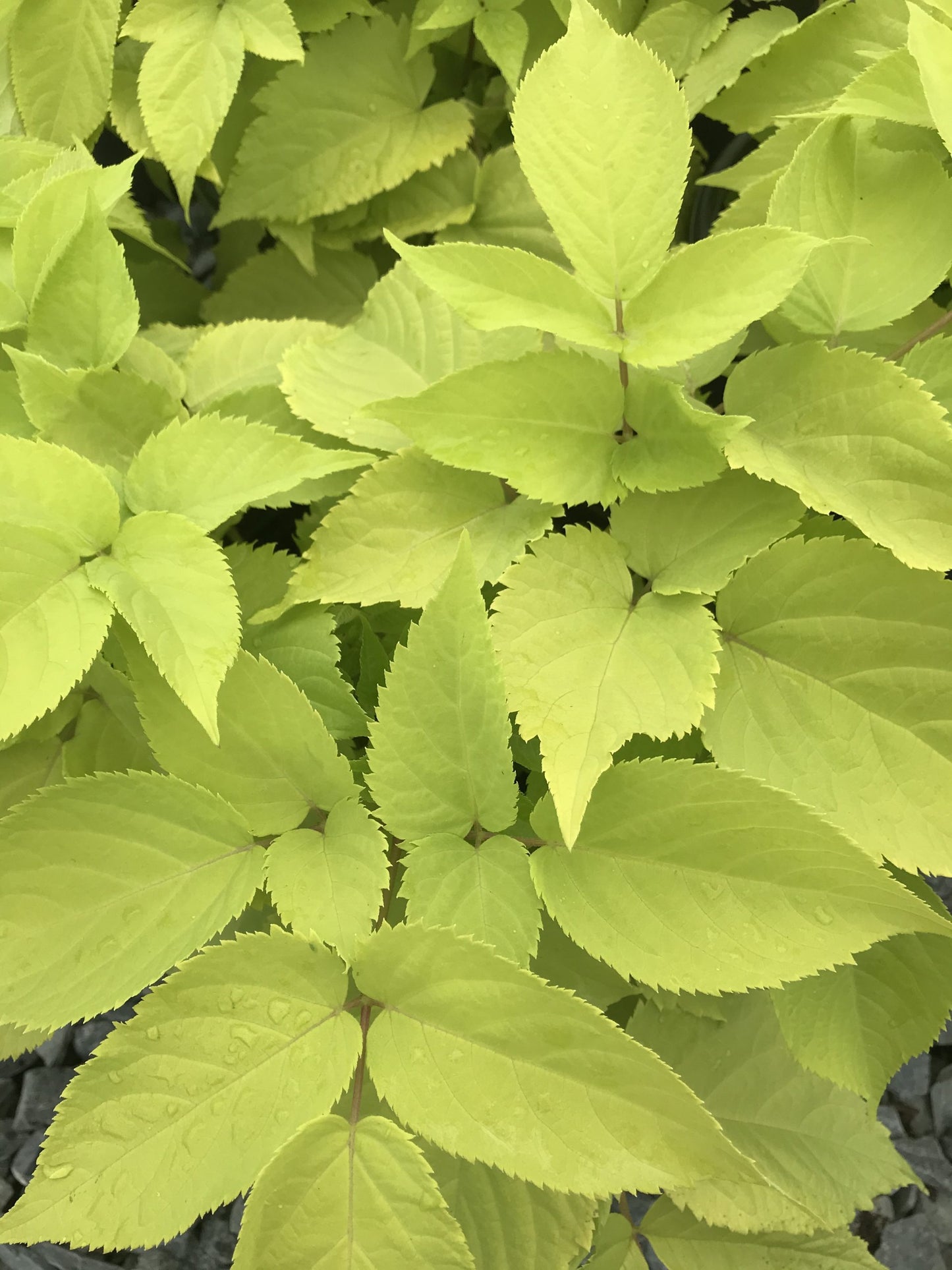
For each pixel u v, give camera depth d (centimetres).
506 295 39
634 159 39
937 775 37
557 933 48
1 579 37
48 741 45
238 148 61
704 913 36
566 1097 35
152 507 42
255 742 40
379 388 47
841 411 39
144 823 39
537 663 38
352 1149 36
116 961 38
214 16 54
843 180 44
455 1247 35
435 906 38
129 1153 34
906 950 44
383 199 62
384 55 59
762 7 56
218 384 50
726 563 39
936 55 40
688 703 37
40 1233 33
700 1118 33
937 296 50
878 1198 65
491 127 62
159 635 37
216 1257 61
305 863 39
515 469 40
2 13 54
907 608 38
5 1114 67
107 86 56
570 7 55
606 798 37
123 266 44
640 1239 60
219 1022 36
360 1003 37
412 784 39
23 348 46
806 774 38
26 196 49
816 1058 45
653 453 40
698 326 38
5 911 37
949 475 37
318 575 42
